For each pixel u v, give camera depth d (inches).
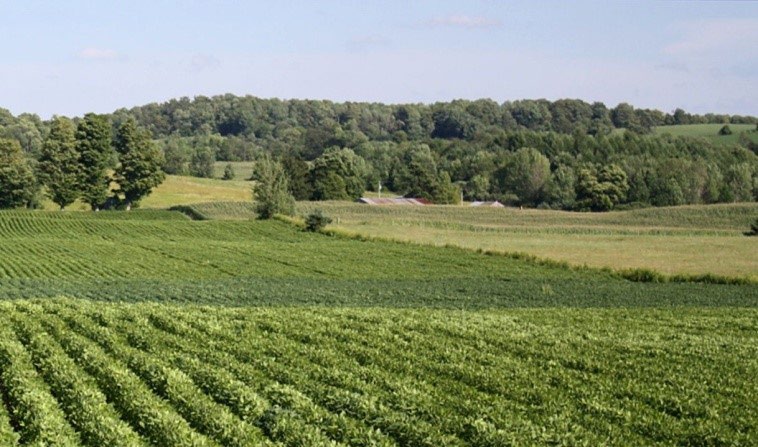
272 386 805.9
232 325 1219.2
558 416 737.0
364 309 1510.8
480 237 3939.5
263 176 4544.8
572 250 3348.9
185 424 688.4
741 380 933.2
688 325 1457.9
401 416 714.2
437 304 1807.3
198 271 2573.8
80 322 1185.4
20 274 2417.6
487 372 922.1
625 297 1983.3
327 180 6560.0
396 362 971.3
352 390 823.7
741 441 692.7
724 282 2356.1
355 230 4136.3
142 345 1051.3
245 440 653.3
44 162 5556.1
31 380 851.4
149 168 5748.0
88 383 834.2
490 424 688.4
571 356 1041.5
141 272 2524.6
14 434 684.1
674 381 913.5
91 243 3314.5
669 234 4286.4
